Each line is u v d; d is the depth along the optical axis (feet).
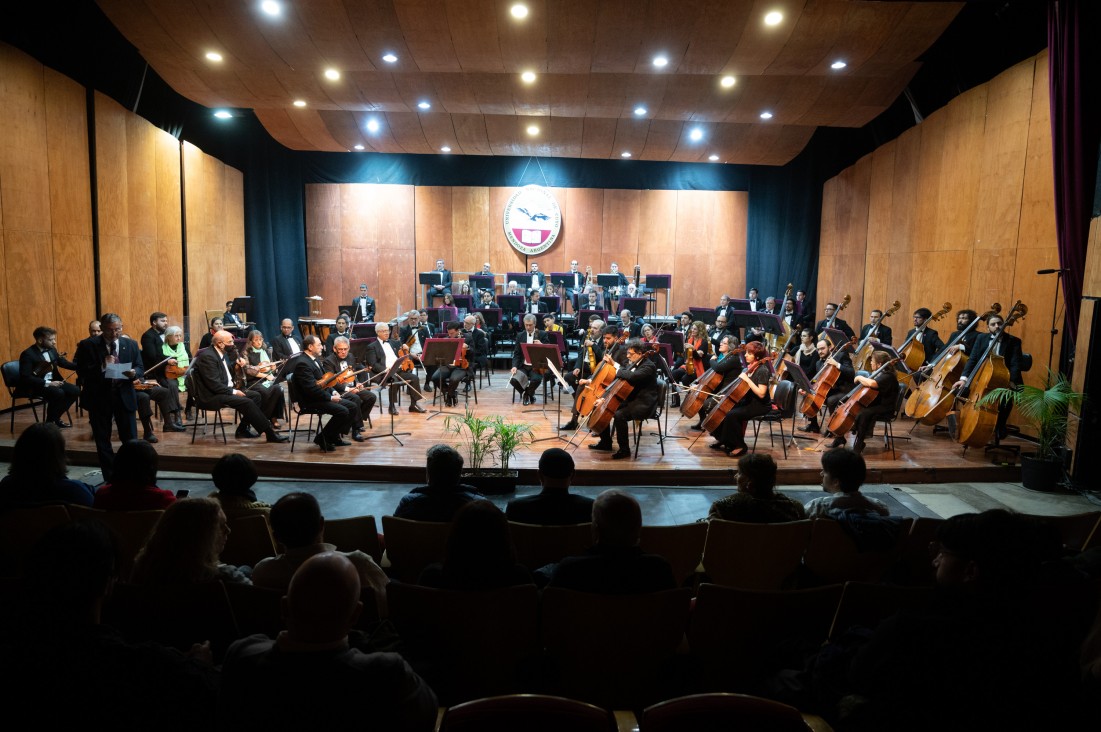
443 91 40.78
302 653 5.90
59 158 33.47
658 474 24.34
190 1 30.01
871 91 39.29
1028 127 30.37
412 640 8.95
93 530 6.54
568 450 26.91
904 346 32.22
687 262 60.18
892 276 43.34
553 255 60.23
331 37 32.53
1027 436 29.81
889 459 26.04
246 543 12.32
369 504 22.12
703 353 36.27
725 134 51.55
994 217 32.76
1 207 30.14
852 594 9.00
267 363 31.04
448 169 59.47
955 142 36.14
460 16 30.60
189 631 8.83
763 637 9.10
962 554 6.68
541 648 9.33
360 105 43.11
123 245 38.50
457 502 13.46
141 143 40.14
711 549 12.60
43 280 32.63
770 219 59.21
